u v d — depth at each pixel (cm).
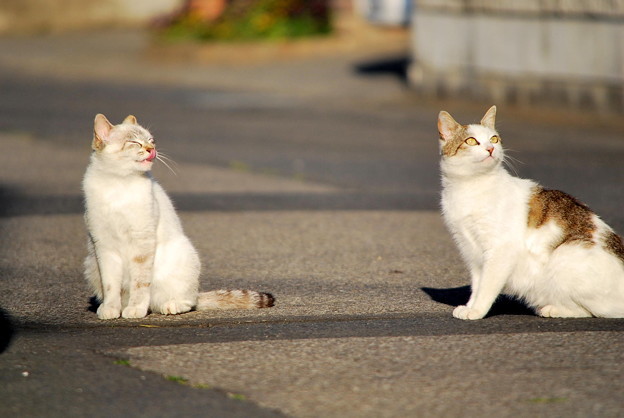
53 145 2283
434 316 945
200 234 1370
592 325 897
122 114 2864
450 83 3123
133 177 926
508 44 2873
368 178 1856
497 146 927
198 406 688
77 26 5875
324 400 698
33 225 1421
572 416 666
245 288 1078
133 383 736
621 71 2522
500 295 1027
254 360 790
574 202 929
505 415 669
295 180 1836
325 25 4491
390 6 4631
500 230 913
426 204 1605
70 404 693
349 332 881
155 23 4800
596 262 891
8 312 962
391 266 1189
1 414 676
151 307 971
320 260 1220
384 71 3800
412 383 732
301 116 2841
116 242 934
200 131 2533
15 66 4328
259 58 4266
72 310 973
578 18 2623
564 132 2405
